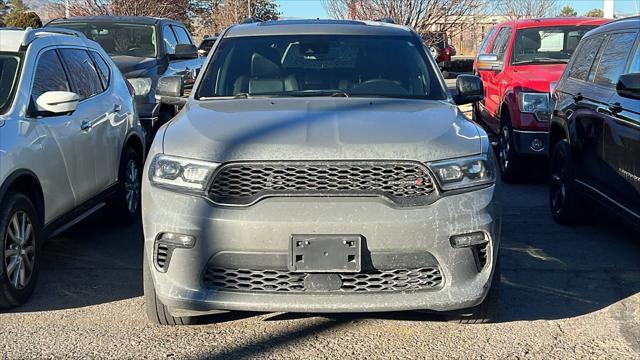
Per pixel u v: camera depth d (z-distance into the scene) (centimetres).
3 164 471
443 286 409
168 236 409
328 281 402
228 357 420
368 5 1593
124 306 500
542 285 543
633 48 612
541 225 724
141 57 1070
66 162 569
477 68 1186
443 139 423
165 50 1131
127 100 739
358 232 396
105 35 1133
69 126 580
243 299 402
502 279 557
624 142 571
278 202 400
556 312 489
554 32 1041
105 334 452
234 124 444
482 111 1155
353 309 399
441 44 1825
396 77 556
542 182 962
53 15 2741
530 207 807
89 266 590
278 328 461
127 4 2234
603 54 679
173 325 461
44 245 652
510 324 468
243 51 580
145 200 425
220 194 407
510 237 679
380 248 398
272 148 407
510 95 921
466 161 416
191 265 406
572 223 715
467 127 455
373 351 428
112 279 557
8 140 486
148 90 980
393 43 591
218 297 405
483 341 441
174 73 1081
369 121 448
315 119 450
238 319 475
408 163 405
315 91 543
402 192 405
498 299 470
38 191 521
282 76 556
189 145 421
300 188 404
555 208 738
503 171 959
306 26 613
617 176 587
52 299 513
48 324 467
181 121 468
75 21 1165
